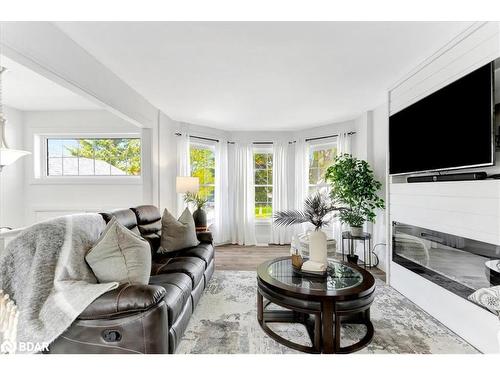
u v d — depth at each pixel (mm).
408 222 2609
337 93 3205
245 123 4645
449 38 2025
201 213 4184
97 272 1558
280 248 4781
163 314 1433
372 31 1926
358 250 4121
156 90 3096
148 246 1710
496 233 1686
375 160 3824
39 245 1498
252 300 2559
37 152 4191
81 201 4223
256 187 5285
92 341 1372
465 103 1946
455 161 2041
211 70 2564
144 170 3639
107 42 2076
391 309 2398
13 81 3004
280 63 2418
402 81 2705
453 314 2023
